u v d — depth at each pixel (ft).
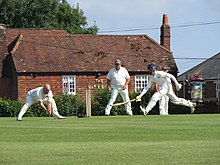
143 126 101.71
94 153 60.90
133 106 226.79
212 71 388.98
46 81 323.16
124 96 161.58
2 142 75.25
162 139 76.23
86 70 327.26
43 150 64.13
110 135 82.74
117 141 74.59
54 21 447.83
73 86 326.24
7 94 336.08
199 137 77.92
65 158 57.41
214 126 99.50
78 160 55.98
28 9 433.48
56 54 334.44
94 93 232.73
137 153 60.49
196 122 112.68
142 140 75.41
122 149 64.18
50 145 69.87
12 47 346.74
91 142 73.56
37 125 110.93
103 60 335.67
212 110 291.99
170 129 92.48
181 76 401.49
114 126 103.09
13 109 239.91
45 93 143.43
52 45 339.77
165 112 161.17
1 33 352.90
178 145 67.46
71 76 326.44
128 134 83.82
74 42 346.13
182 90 338.13
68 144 70.95
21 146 69.10
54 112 146.92
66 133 87.30
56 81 324.39
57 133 87.71
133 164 53.31
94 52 339.98
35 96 142.61
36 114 223.10
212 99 374.02
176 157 57.21
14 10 429.38
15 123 121.29
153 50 348.79
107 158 57.11
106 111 160.97
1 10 428.56
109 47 346.54
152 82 154.61
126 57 340.39
